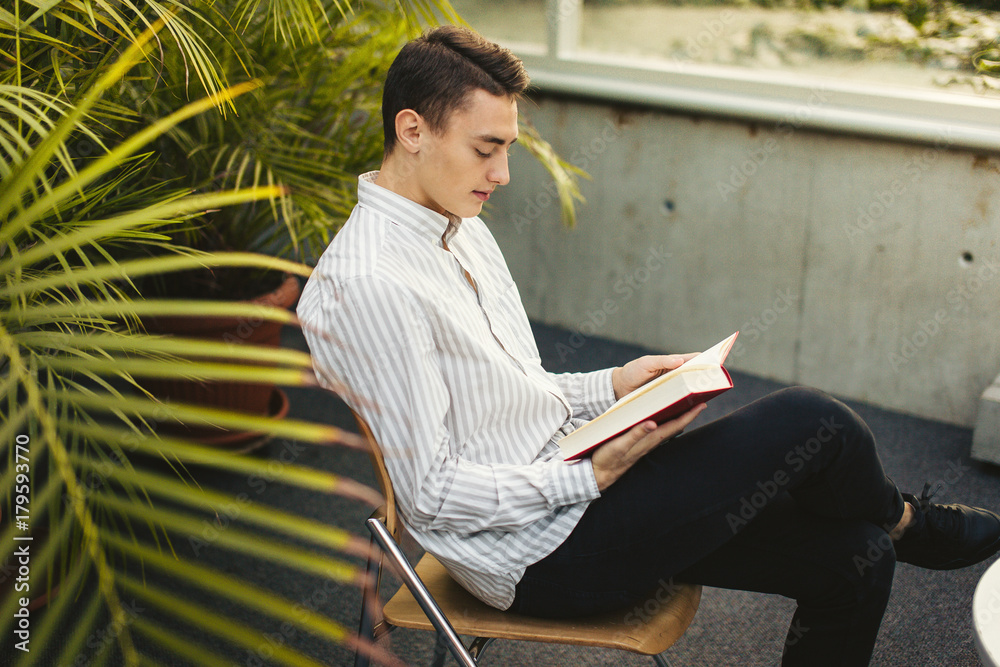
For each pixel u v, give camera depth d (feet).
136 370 2.15
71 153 4.80
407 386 3.45
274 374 2.13
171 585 5.91
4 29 4.07
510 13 9.27
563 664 5.32
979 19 7.13
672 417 3.49
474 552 3.60
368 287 3.41
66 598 2.00
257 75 5.80
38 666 5.08
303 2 5.22
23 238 3.95
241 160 6.03
